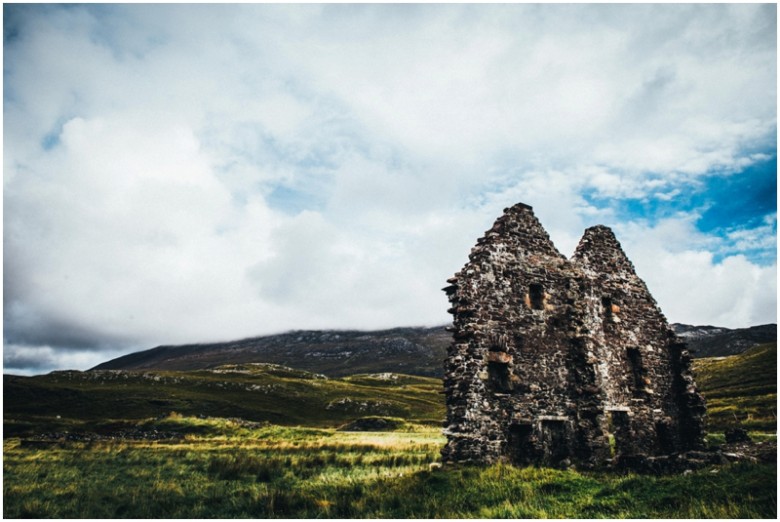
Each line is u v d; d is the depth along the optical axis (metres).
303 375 132.12
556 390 18.38
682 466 14.38
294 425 72.62
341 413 84.12
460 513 10.95
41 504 13.20
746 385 66.25
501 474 14.30
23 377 85.00
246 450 27.56
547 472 14.48
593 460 17.22
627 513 10.27
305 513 11.85
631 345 21.11
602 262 21.75
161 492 14.85
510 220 19.89
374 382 141.12
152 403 74.75
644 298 22.56
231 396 86.31
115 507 12.96
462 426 16.39
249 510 12.34
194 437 38.66
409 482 14.36
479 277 18.27
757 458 14.18
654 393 21.03
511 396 17.39
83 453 25.77
